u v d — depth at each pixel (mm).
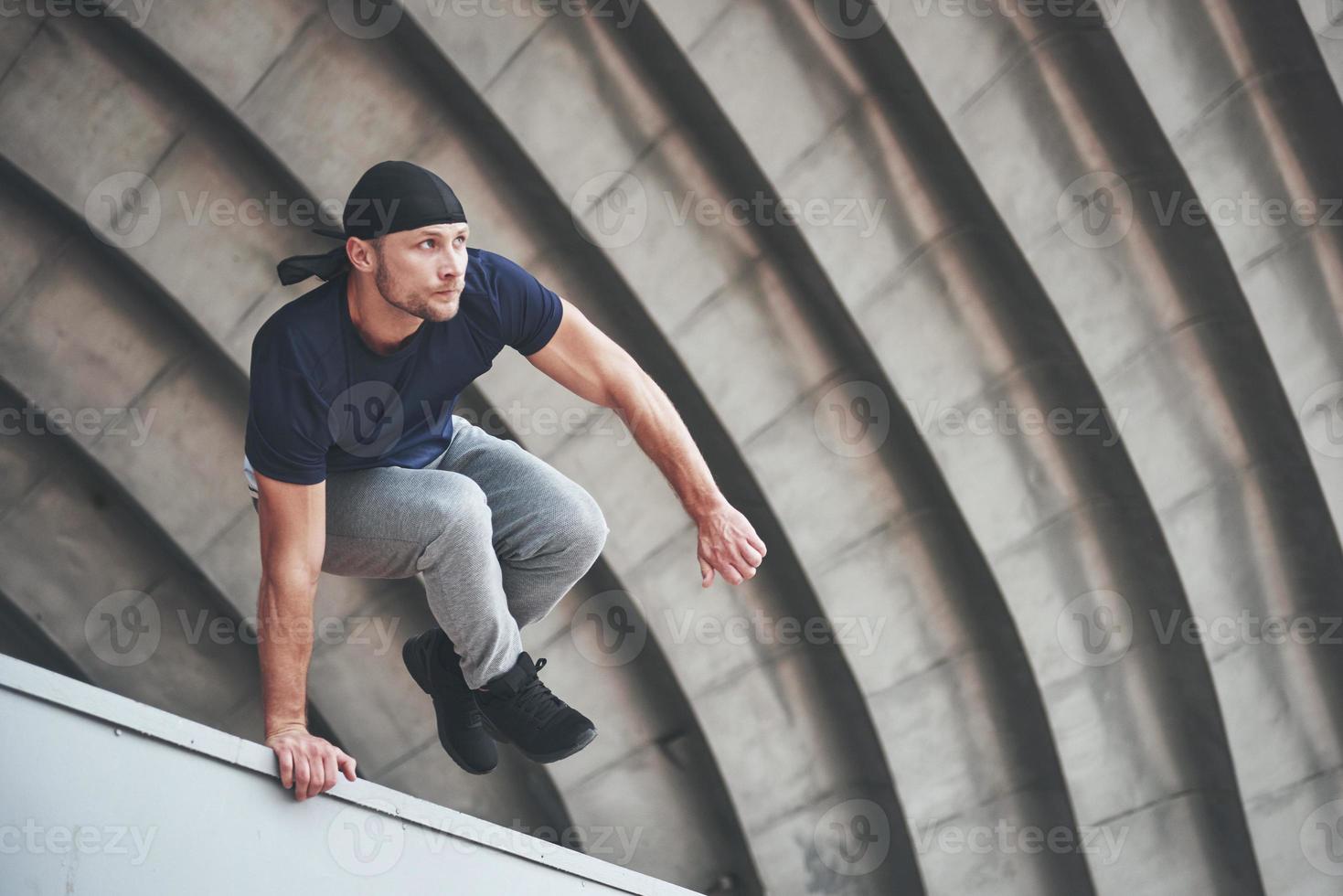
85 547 9367
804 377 8977
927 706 9727
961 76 7930
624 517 9078
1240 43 8125
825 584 9273
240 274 8484
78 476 9320
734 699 9625
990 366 9008
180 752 3035
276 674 3447
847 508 9266
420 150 8242
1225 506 9430
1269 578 9625
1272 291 8719
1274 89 8234
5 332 8539
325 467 3551
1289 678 9852
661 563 9266
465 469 4105
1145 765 9969
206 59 7699
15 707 2811
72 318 8727
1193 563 9438
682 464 3986
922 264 8656
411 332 3615
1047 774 9961
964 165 8102
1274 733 9875
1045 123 8211
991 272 8750
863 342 8617
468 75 7723
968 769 9898
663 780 9898
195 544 9078
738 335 8750
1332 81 8023
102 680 9453
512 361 8609
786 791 9797
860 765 9969
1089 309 8672
